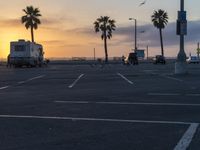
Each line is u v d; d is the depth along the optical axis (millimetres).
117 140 10305
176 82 30250
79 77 37625
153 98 19391
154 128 11891
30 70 57688
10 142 10031
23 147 9539
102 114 14375
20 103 17484
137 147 9578
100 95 20859
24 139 10375
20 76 40094
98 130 11555
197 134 11086
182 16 38656
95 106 16469
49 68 68438
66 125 12312
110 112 14844
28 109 15594
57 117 13734
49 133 11125
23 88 25547
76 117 13742
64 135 10875
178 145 9820
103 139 10406
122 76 38781
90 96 20375
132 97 19859
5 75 42188
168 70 53562
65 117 13742
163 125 12352
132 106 16469
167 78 35250
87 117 13734
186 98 19406
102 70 55594
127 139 10422
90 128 11844
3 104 17109
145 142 10102
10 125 12289
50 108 15891
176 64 40062
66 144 9852
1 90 24109
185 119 13406
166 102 17812
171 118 13586
